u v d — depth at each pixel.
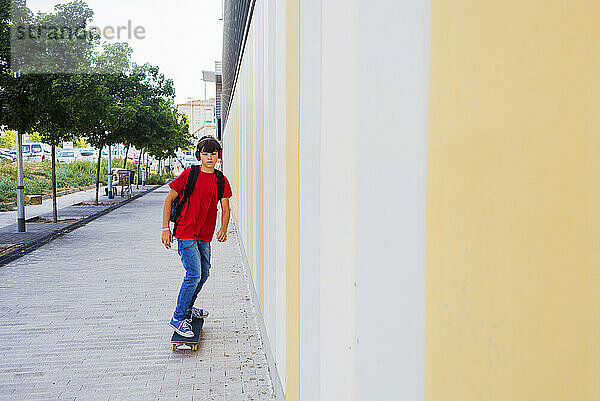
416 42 1.18
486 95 0.92
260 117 5.46
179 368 4.62
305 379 2.50
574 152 0.75
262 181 5.21
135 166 45.53
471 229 0.97
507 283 0.87
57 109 14.08
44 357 4.93
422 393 1.17
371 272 1.48
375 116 1.43
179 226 5.11
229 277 8.63
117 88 24.02
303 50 2.51
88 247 12.12
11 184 28.16
